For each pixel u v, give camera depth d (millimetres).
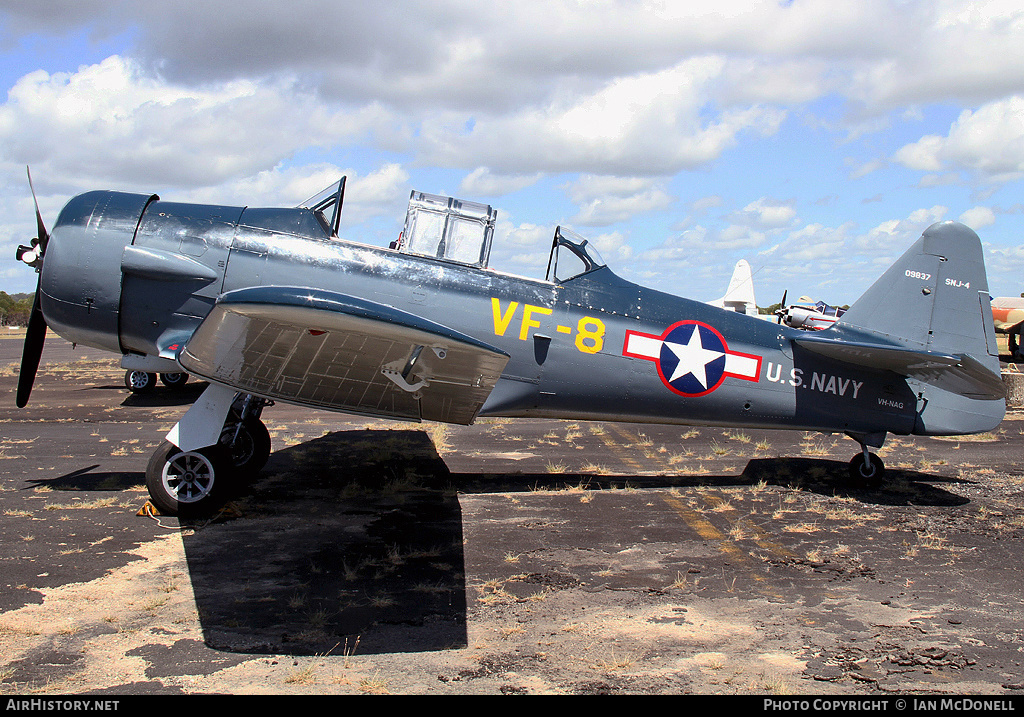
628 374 7359
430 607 4312
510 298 7031
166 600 4305
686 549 5602
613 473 8398
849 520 6535
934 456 9922
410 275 6836
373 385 5984
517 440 10492
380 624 4047
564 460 9102
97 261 6664
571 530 6047
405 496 7031
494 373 5172
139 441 9523
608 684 3395
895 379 7945
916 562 5375
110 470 7746
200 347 5242
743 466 8945
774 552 5574
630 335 7328
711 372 7566
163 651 3645
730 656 3736
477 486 7570
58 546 5250
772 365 7723
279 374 5848
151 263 6555
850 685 3430
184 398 14102
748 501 7195
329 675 3428
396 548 5406
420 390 6020
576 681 3422
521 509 6695
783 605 4484
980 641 3980
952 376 7363
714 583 4859
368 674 3445
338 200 6906
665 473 8453
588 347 7215
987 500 7355
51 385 16266
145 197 7016
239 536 5617
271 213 6895
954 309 8102
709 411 7695
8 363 22703
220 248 6680
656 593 4648
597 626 4098
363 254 6812
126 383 15047
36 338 7516
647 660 3668
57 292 6738
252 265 6656
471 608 4320
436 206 7004
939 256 8117
